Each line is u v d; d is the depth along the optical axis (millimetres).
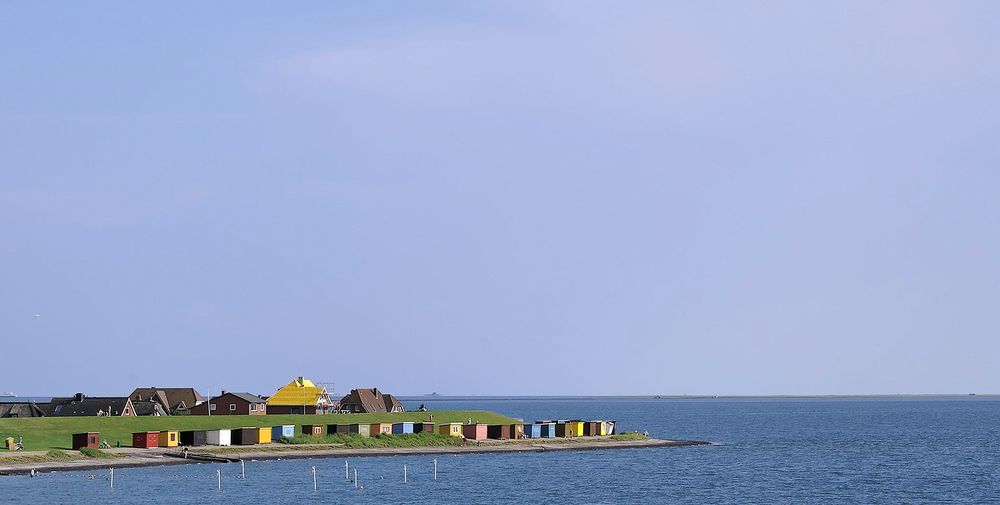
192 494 137125
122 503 128875
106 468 160625
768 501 139875
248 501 132875
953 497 144375
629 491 147625
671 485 154875
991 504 138000
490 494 142625
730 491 149000
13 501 128125
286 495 138375
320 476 159125
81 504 127312
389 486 149250
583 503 136000
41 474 152000
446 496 140250
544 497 140750
